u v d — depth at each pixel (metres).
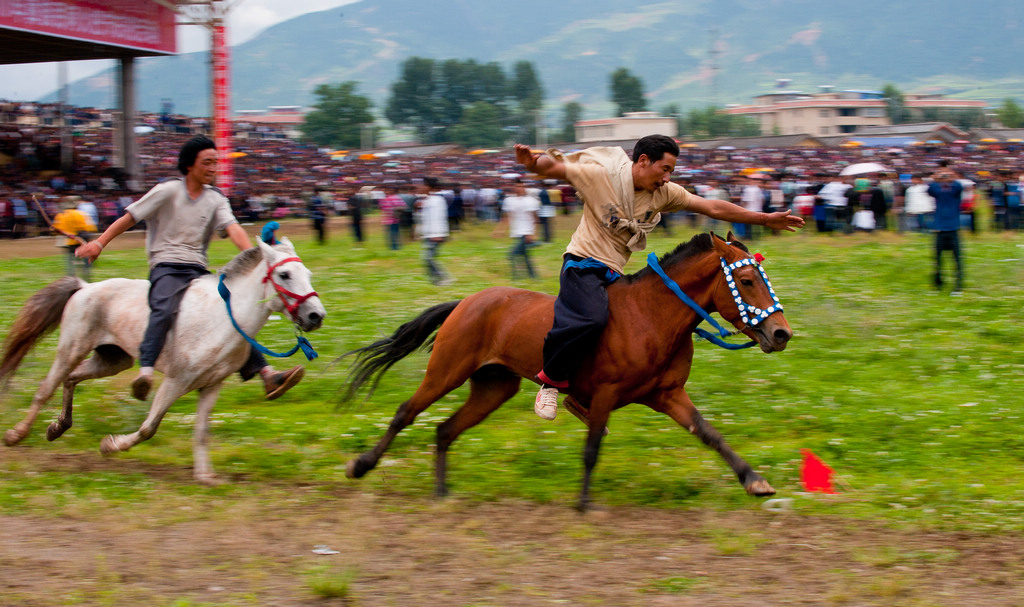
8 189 32.75
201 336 6.68
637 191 5.91
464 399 9.10
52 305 7.31
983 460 7.11
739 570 5.05
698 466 7.07
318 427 8.20
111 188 37.03
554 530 5.75
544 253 22.22
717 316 12.52
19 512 5.98
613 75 138.62
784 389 9.19
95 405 8.89
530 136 130.12
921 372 9.77
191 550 5.36
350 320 13.04
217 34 33.62
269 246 6.59
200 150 6.82
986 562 5.13
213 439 7.91
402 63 144.12
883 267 18.09
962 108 131.88
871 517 5.89
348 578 4.80
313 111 120.00
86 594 4.69
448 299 14.99
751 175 30.80
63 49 36.88
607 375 5.91
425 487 6.71
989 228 27.11
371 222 37.62
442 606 4.61
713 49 123.94
